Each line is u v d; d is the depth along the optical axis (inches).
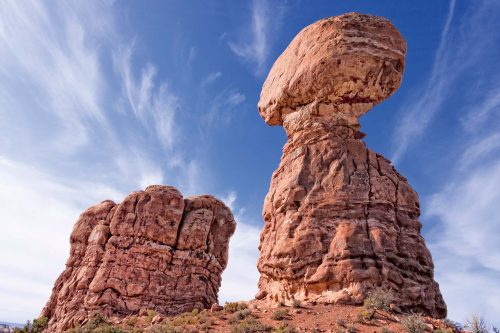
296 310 888.3
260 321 861.8
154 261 1505.9
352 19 1182.9
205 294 1513.3
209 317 976.3
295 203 1098.1
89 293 1435.8
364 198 1048.2
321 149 1144.2
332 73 1144.2
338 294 908.0
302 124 1210.6
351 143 1145.4
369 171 1107.3
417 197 1129.4
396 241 999.0
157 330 926.4
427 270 1000.2
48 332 1409.9
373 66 1129.4
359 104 1190.3
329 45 1159.6
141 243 1530.5
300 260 1001.5
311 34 1239.5
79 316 1375.5
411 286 937.5
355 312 842.8
